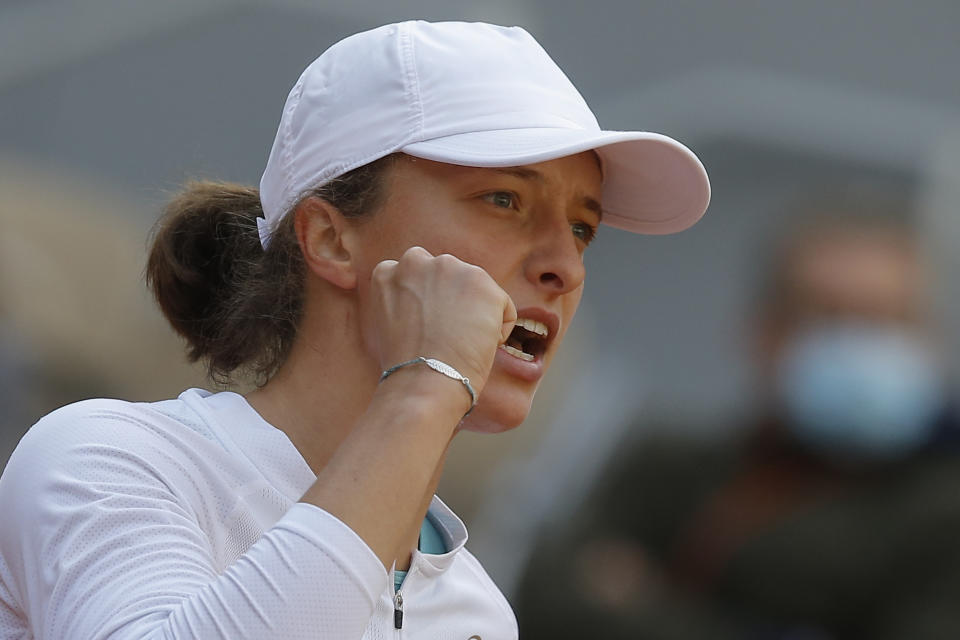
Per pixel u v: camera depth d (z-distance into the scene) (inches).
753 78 868.6
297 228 288.8
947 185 802.8
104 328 833.5
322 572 221.8
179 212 320.2
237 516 261.9
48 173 912.3
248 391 317.7
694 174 305.9
